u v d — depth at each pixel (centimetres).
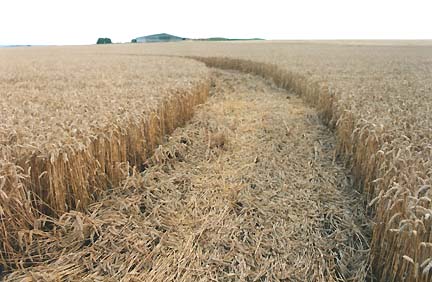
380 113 528
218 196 430
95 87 823
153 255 315
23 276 284
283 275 294
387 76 1122
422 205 262
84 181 380
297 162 553
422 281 234
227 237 345
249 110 921
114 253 314
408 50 3108
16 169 324
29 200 319
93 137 392
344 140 555
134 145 494
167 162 535
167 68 1338
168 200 414
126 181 424
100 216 366
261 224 372
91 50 3825
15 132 379
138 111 520
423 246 235
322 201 424
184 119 759
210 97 1123
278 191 451
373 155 393
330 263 311
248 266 306
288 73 1286
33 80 995
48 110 528
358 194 435
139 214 382
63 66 1527
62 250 316
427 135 430
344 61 1789
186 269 300
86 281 281
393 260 268
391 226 273
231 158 569
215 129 715
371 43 4984
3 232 296
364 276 291
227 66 2077
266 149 609
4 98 653
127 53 3083
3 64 1686
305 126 760
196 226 364
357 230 348
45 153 338
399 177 298
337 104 691
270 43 5109
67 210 361
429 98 696
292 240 344
